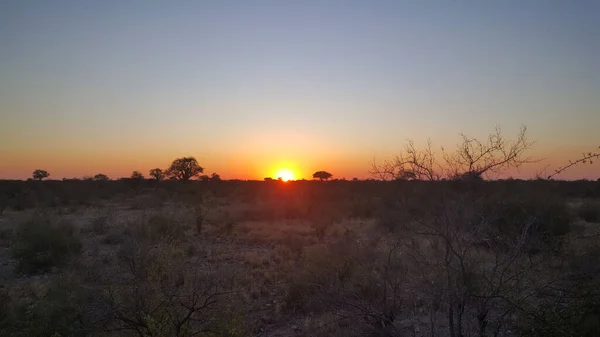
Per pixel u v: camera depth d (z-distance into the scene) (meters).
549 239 6.66
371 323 7.21
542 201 8.00
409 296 7.66
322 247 11.97
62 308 6.77
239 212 31.20
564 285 5.73
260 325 8.60
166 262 8.52
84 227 23.33
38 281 12.37
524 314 5.52
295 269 11.83
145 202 37.62
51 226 17.19
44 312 6.98
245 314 7.60
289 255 15.37
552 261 6.38
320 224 22.00
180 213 26.50
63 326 6.56
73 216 30.86
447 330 6.91
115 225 22.25
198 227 22.30
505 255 5.78
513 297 5.56
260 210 31.84
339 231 20.50
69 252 14.62
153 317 6.03
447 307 6.38
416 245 8.52
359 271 8.87
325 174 82.94
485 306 5.83
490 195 6.26
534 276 5.92
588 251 6.80
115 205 41.62
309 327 7.95
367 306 7.07
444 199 5.69
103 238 18.94
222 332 6.14
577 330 5.16
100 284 8.52
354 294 7.27
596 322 5.18
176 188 55.38
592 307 5.35
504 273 5.82
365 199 33.44
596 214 21.44
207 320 6.24
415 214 6.39
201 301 6.48
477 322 6.57
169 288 6.64
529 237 5.89
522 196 7.76
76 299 6.91
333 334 7.53
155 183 65.94
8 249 17.53
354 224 24.33
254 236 20.39
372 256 9.65
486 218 5.84
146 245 11.32
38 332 6.67
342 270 9.44
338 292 7.57
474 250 6.83
